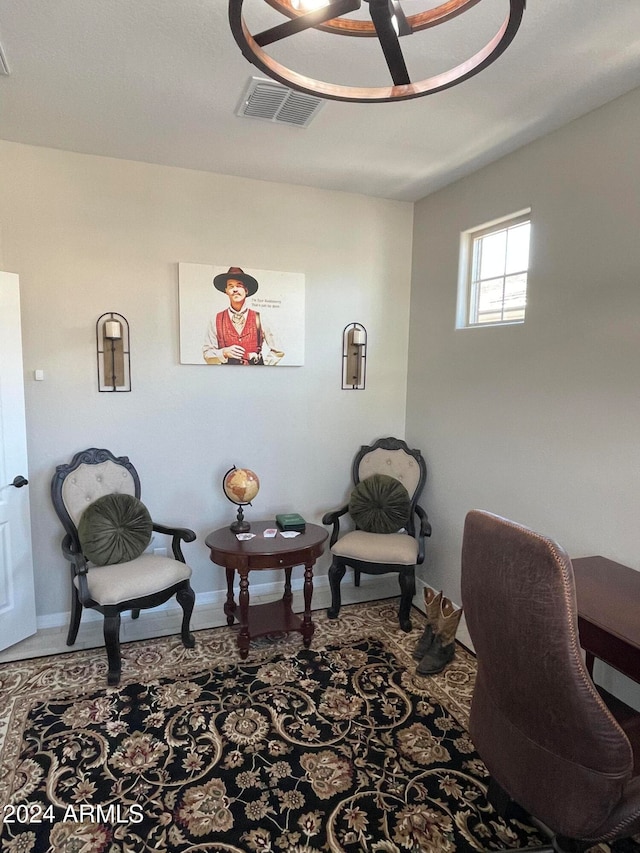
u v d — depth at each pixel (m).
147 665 2.62
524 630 1.28
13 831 1.67
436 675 2.57
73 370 2.92
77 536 2.81
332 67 1.95
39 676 2.52
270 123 2.44
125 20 1.68
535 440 2.64
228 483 2.97
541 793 1.37
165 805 1.78
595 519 2.32
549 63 1.92
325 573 3.74
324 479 3.62
